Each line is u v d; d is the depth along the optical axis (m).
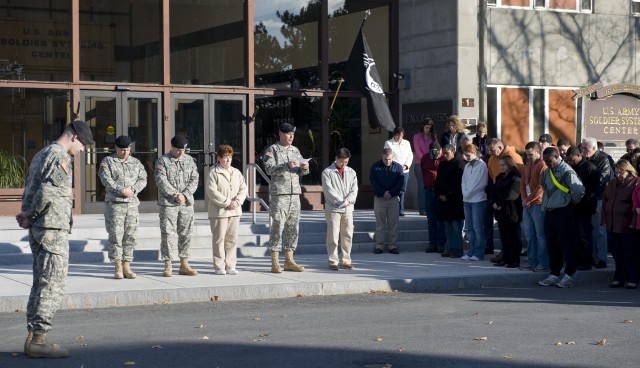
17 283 13.39
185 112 21.14
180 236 14.34
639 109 19.69
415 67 22.39
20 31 20.03
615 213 14.38
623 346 9.65
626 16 23.30
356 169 22.47
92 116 20.45
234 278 14.12
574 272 14.62
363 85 21.00
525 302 12.88
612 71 23.17
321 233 18.17
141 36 20.91
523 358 9.01
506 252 15.83
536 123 22.33
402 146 19.55
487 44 21.69
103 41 20.61
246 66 21.61
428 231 18.16
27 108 20.09
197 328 10.59
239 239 17.27
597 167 15.92
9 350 9.25
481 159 17.75
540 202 15.23
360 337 10.04
